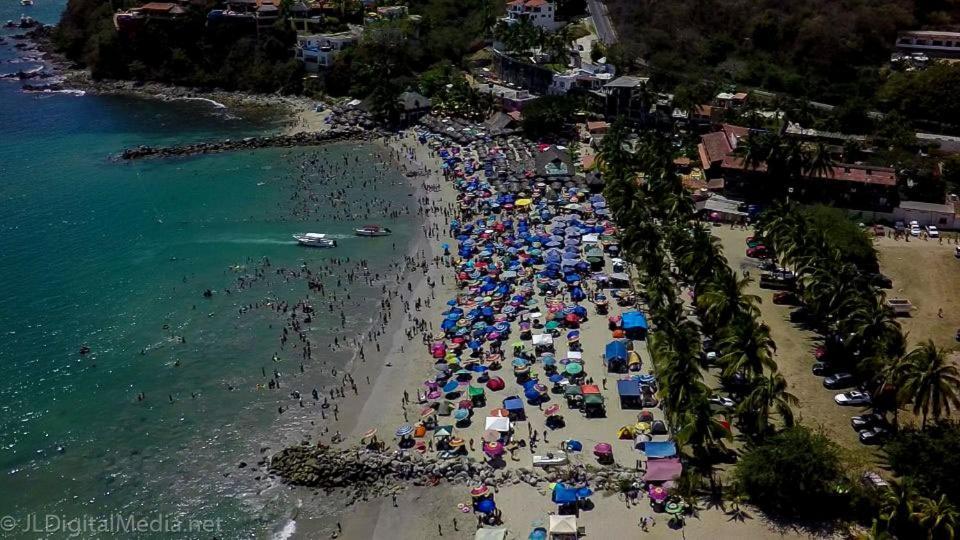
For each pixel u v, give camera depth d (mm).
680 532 81312
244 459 95250
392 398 105062
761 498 84312
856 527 81188
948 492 80438
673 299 114000
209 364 113438
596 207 157750
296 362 113562
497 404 101875
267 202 170000
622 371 107438
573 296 125500
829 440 90688
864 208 155625
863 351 99875
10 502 89062
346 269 140000
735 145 169750
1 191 175875
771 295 127500
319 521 86062
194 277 137500
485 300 126750
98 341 119062
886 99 193500
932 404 90250
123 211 165375
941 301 124625
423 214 162625
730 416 95312
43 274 138750
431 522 85000
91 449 97250
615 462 90750
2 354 115625
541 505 85750
